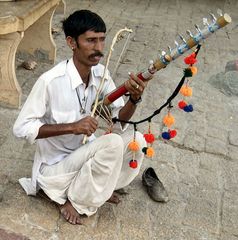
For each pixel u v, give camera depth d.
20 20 3.66
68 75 2.50
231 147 3.92
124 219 2.88
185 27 6.96
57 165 2.71
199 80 5.14
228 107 4.62
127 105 2.62
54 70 2.48
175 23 7.10
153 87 4.81
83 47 2.38
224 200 3.22
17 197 2.89
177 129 4.05
